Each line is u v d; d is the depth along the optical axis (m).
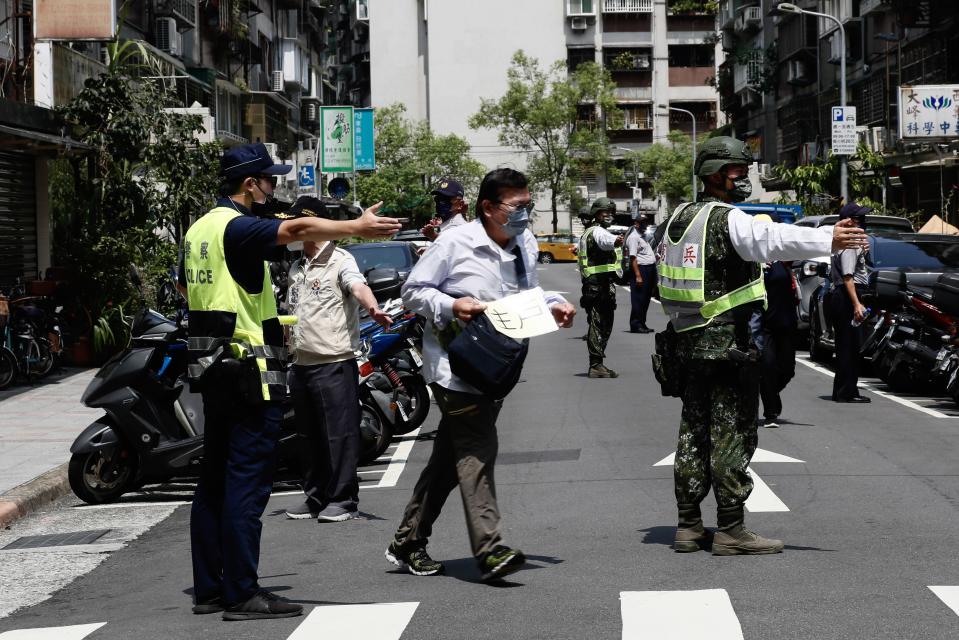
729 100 74.19
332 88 79.44
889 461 10.08
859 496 8.63
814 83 56.28
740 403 6.93
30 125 19.61
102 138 20.98
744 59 66.75
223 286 5.96
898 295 15.21
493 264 6.50
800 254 6.66
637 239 23.48
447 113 93.69
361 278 8.68
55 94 22.09
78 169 21.84
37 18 21.38
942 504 8.31
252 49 53.59
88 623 6.11
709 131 89.25
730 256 6.89
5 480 10.36
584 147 84.69
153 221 21.70
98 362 19.86
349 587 6.54
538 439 11.71
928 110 32.12
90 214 21.48
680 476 7.07
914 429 11.88
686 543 7.04
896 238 17.78
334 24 117.31
